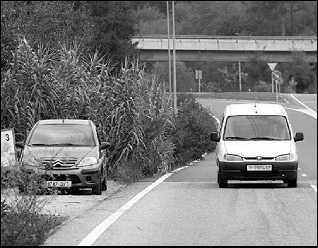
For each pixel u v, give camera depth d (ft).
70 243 86.53
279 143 156.46
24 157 134.51
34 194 93.56
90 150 140.36
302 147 331.36
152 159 191.83
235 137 159.53
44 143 143.74
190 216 109.60
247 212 114.21
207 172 210.38
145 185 161.38
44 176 110.32
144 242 87.92
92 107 172.76
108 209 116.98
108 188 153.38
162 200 130.00
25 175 92.58
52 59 178.60
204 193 142.72
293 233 94.68
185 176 192.75
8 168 90.02
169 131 227.81
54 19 266.98
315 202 127.54
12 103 164.86
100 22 451.53
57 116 169.68
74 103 171.53
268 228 98.63
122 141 175.83
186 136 264.31
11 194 96.48
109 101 176.76
